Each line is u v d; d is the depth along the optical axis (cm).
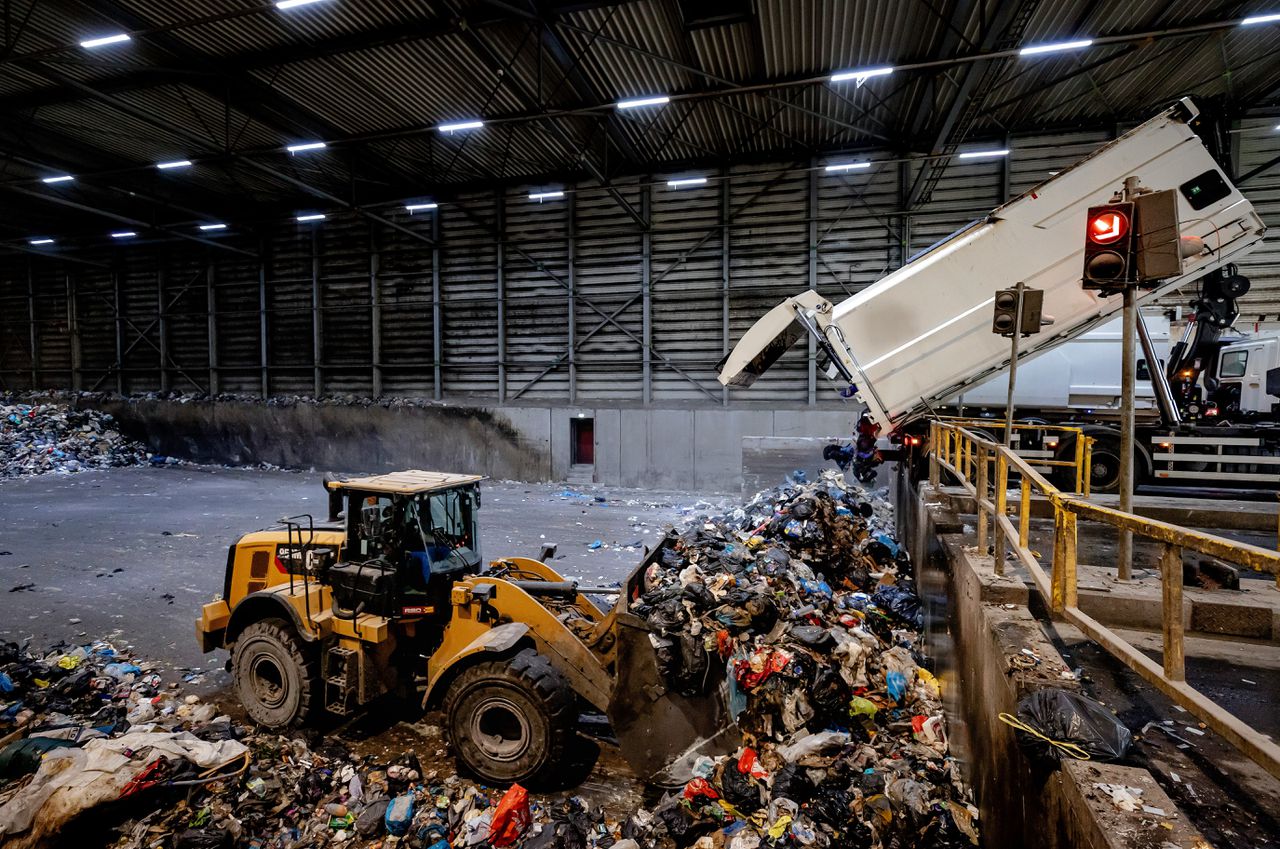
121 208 1916
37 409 2095
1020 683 280
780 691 446
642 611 504
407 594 483
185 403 2050
